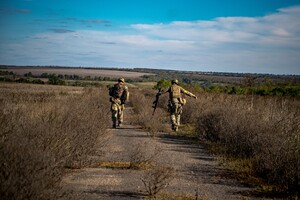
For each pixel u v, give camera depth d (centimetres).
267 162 782
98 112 1290
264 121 1080
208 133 1277
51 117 866
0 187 456
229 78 12000
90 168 818
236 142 1036
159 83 5553
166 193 650
